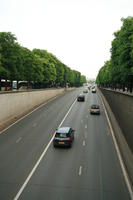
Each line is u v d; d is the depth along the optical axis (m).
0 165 24.81
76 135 36.97
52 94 94.56
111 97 59.16
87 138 35.31
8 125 43.12
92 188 20.11
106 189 19.98
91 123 45.56
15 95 49.28
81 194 19.14
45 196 18.73
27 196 18.69
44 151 29.27
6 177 22.02
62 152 28.95
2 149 29.97
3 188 19.94
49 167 24.38
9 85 104.69
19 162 25.66
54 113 55.97
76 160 26.36
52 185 20.53
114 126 41.34
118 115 42.09
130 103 29.20
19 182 21.05
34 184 20.70
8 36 66.00
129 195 19.05
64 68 163.00
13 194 18.95
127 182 21.17
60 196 18.78
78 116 52.59
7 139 34.41
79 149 30.14
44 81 109.00
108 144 32.34
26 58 84.62
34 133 37.84
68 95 107.31
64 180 21.50
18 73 70.25
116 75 55.12
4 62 64.94
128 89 63.09
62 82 152.50
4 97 43.25
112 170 23.70
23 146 31.20
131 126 27.58
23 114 53.47
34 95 65.56
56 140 30.61
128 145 29.44
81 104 72.88
